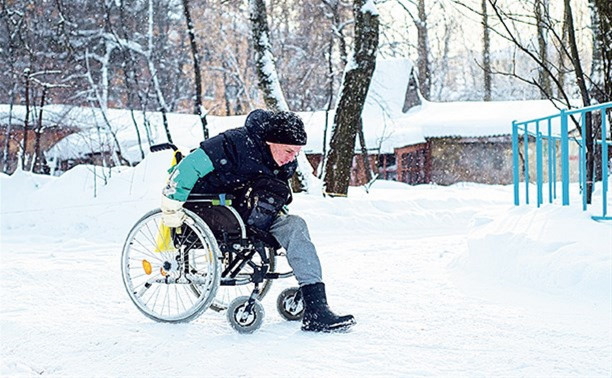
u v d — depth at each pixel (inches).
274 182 159.2
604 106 208.8
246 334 151.9
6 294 198.5
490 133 979.3
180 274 163.9
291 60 956.6
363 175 955.3
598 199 287.1
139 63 837.8
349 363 128.3
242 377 122.3
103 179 415.5
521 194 491.8
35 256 292.5
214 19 951.0
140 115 812.0
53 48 796.0
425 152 1015.0
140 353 137.3
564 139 231.8
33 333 152.0
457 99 1932.8
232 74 858.1
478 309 168.1
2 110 748.6
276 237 159.2
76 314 172.4
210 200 159.3
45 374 128.1
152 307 174.1
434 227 383.9
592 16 313.3
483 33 1462.8
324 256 270.5
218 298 190.7
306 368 125.8
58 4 717.9
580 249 188.1
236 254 162.2
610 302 167.6
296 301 165.3
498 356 129.0
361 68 489.1
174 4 893.2
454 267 228.7
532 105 1043.3
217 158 156.6
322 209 400.2
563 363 123.3
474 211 401.1
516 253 206.1
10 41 736.3
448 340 141.0
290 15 948.0
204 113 581.6
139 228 167.3
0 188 409.1
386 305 177.2
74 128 670.5
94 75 789.2
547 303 171.6
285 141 157.0
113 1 737.0
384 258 259.1
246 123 162.4
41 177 432.8
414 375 120.4
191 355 135.5
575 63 283.6
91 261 273.0
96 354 138.0
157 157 423.2
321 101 951.0
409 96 1127.0
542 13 357.1
